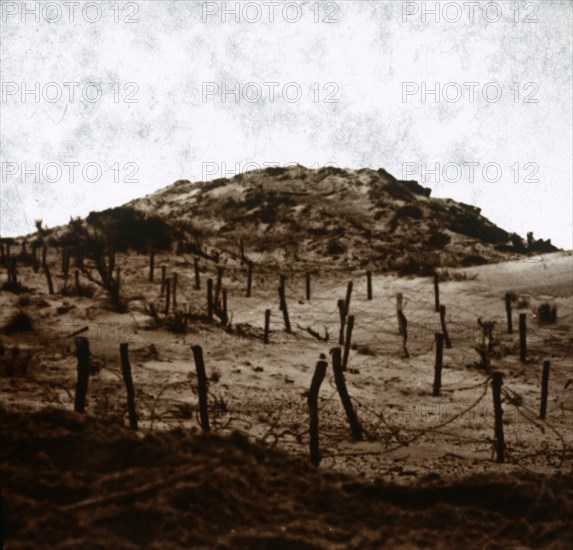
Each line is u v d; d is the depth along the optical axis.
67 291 30.78
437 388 18.14
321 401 16.14
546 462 11.81
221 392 16.27
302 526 5.95
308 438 12.71
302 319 29.11
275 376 18.91
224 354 21.42
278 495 6.36
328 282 37.78
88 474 6.35
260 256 44.25
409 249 44.75
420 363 22.38
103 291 29.78
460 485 6.75
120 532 5.60
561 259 38.12
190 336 23.53
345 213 50.69
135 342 21.88
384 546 5.89
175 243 42.78
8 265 31.17
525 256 46.38
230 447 6.89
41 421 7.05
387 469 10.66
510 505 6.60
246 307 31.53
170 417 13.35
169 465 6.55
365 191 53.34
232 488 6.25
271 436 12.54
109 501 5.91
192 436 7.09
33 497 5.96
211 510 5.95
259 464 6.79
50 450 6.60
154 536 5.61
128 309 26.95
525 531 6.24
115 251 40.41
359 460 11.34
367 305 32.12
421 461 11.44
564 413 16.80
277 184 55.16
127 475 6.29
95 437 6.78
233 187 56.41
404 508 6.62
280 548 5.71
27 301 26.92
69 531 5.49
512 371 21.92
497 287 34.09
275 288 35.75
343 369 20.53
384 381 19.36
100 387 15.91
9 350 19.53
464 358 23.38
